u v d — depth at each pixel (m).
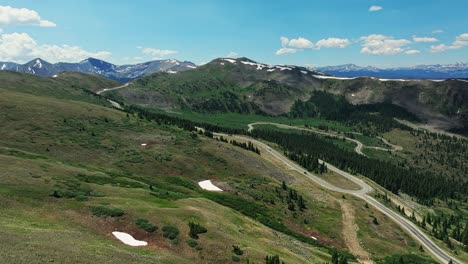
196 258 55.53
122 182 91.56
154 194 81.94
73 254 39.62
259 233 79.56
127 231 58.25
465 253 132.50
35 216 55.47
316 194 156.38
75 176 85.31
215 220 70.44
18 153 98.62
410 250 122.44
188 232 61.09
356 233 124.94
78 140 140.75
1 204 56.22
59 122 154.50
